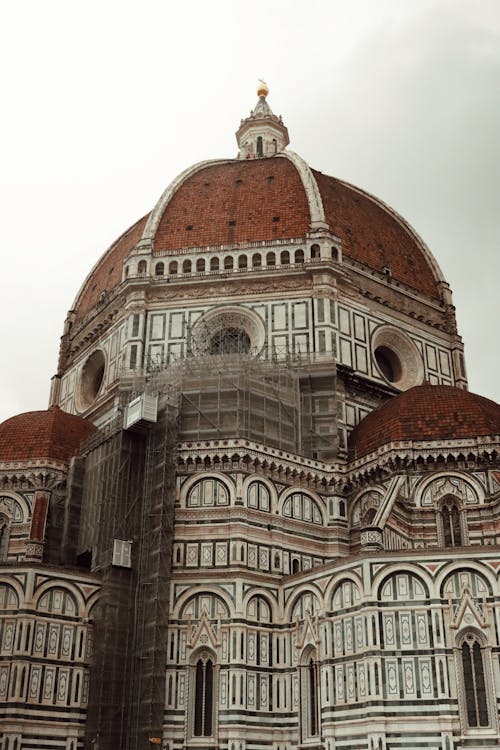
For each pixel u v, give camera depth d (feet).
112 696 183.32
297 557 205.57
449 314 287.69
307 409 232.94
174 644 188.03
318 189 279.90
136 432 212.23
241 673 183.01
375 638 168.14
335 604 180.75
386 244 292.81
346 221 285.02
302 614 188.96
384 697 163.12
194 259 264.72
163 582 191.72
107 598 191.31
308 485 216.33
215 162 317.42
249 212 279.28
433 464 209.05
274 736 182.39
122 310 267.18
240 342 256.32
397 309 270.87
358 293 261.03
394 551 174.70
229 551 195.83
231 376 218.79
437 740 157.69
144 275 262.88
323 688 175.63
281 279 255.70
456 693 160.45
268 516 204.44
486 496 203.41
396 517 198.29
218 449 205.77
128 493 205.46
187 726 179.83
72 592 190.49
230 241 270.46
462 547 172.24
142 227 303.89
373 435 221.87
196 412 214.69
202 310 256.32
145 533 200.03
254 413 217.56
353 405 241.76
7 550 216.74
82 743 179.93
